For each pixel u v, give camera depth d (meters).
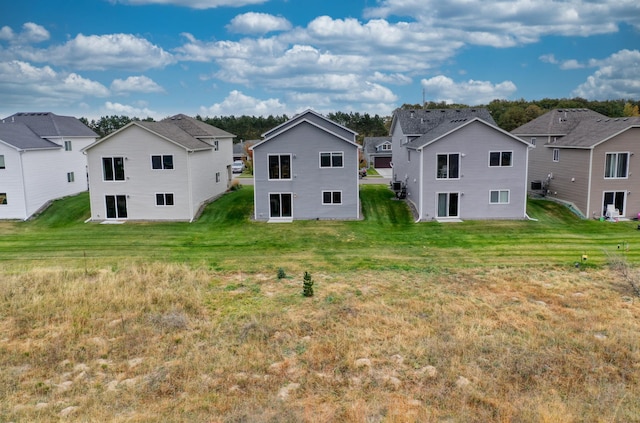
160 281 17.28
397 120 39.03
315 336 12.35
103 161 30.11
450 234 25.75
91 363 11.02
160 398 9.38
